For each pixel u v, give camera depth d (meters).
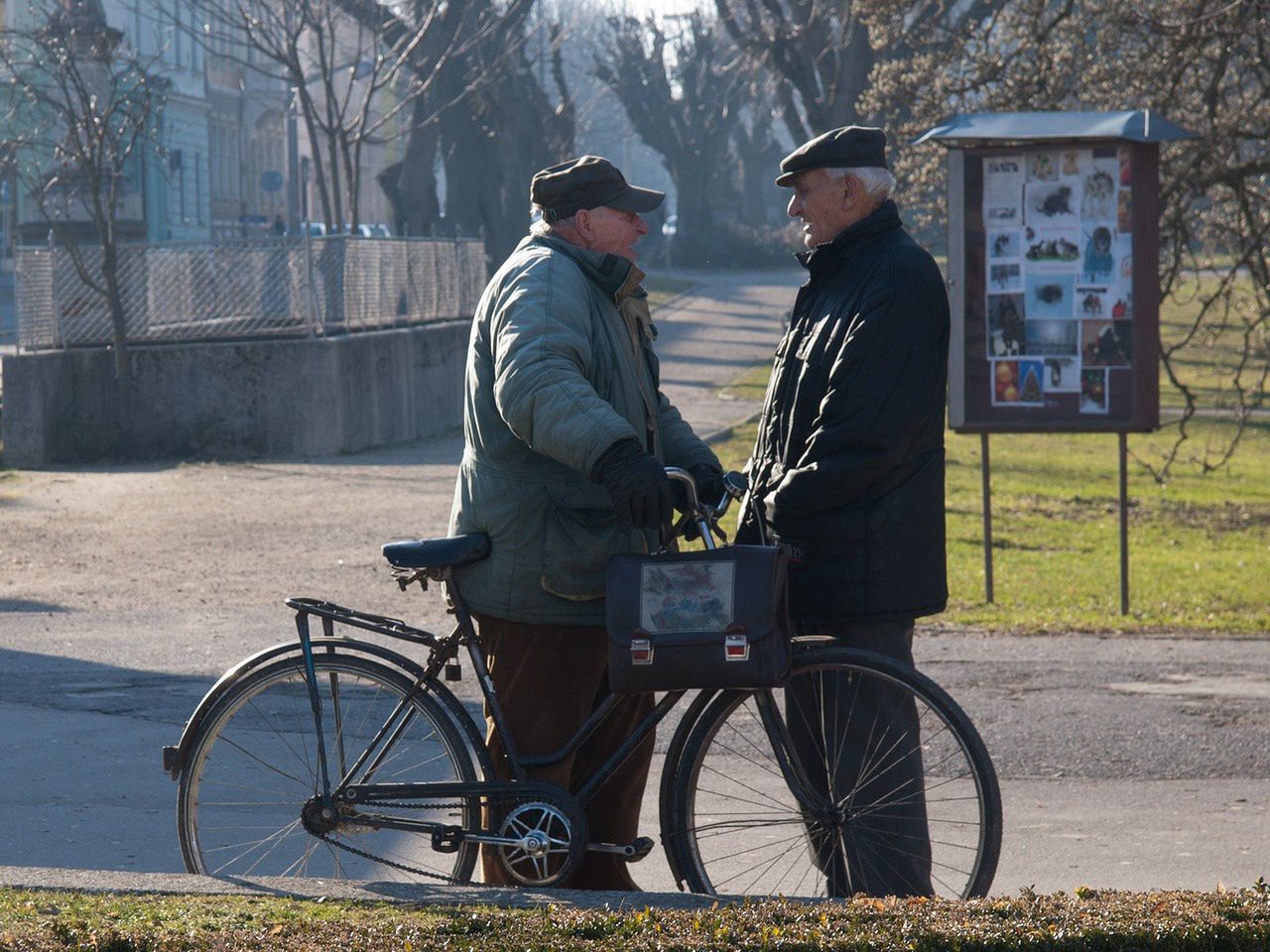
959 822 14.63
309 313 77.81
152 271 77.69
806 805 14.85
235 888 13.16
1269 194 60.84
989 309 35.94
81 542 48.22
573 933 11.08
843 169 15.29
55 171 85.88
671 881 18.23
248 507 57.16
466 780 14.84
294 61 113.38
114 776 22.94
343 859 15.88
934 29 71.31
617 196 14.94
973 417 36.25
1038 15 57.38
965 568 46.16
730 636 13.66
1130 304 35.06
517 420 13.77
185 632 34.16
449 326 95.00
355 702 15.12
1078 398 35.66
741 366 132.12
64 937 11.02
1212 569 46.19
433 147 140.75
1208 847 19.50
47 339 77.00
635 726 15.51
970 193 35.69
